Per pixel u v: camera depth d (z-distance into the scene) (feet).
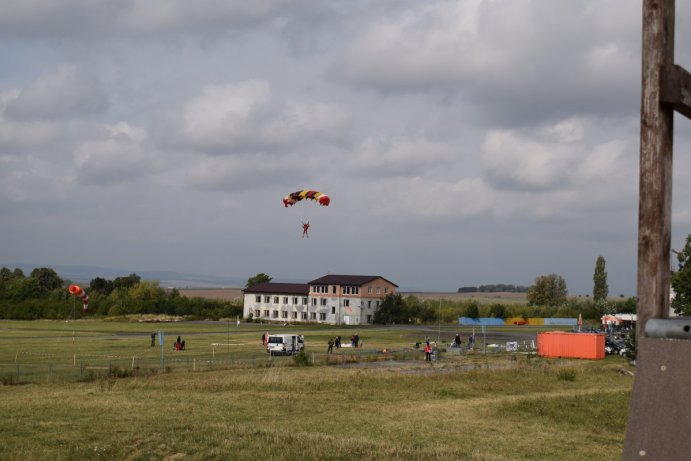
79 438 73.20
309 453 66.28
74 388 126.62
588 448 79.66
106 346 260.42
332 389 128.47
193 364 181.27
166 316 502.79
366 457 65.62
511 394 129.90
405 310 506.89
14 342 276.41
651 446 16.75
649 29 18.19
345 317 511.40
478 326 466.29
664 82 17.93
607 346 243.81
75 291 197.98
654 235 17.99
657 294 17.89
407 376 149.69
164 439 71.77
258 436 75.20
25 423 82.07
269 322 496.64
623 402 114.21
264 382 132.46
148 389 123.34
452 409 107.24
